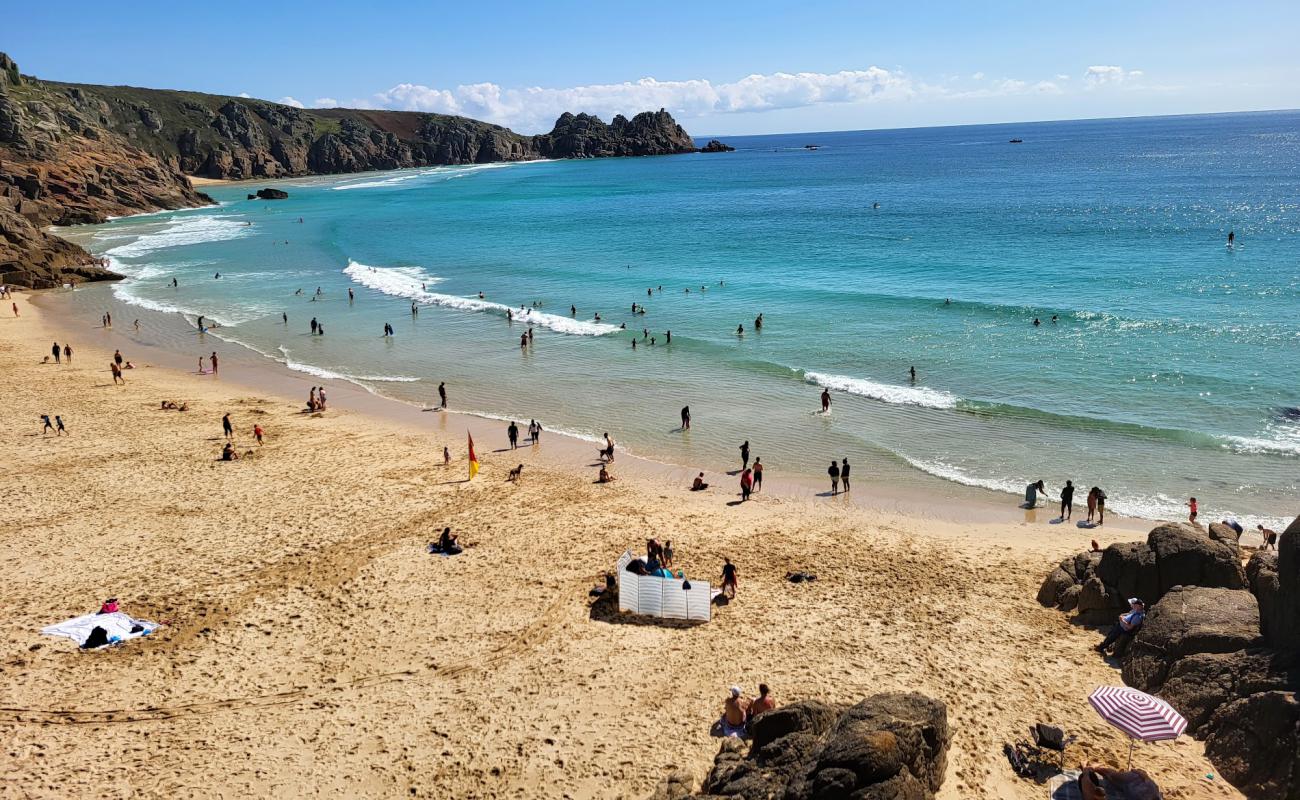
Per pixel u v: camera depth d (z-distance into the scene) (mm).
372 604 20844
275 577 22250
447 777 14602
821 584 22109
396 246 98125
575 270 78312
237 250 96500
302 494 28516
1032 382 40125
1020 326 50312
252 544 24359
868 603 20938
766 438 34969
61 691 17016
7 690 17000
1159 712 13078
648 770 14586
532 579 22219
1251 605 16594
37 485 28844
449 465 32031
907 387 40344
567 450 34000
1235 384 37875
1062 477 30188
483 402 40750
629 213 130125
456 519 26500
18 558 23203
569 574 22531
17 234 83188
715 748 15125
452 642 19062
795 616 20234
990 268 69625
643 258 84688
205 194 179000
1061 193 131125
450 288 71125
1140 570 18875
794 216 118000
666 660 18219
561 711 16422
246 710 16531
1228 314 49719
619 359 47625
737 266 77625
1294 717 13141
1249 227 84375
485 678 17625
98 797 14031
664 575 20969
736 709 15586
